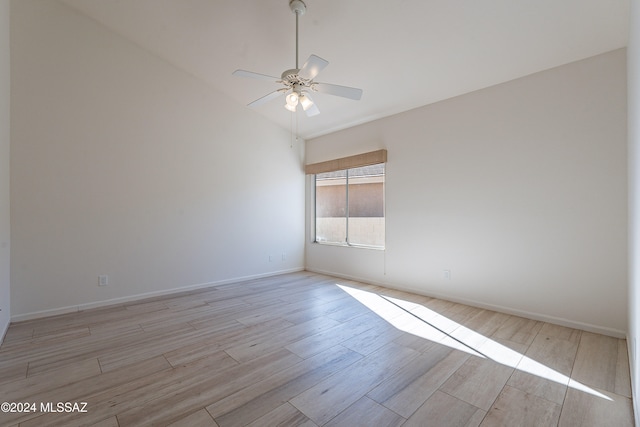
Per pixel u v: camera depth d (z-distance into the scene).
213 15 3.14
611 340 2.58
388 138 4.44
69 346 2.52
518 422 1.60
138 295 3.86
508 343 2.55
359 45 3.11
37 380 2.01
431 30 2.74
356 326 2.95
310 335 2.74
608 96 2.65
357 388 1.91
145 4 3.17
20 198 3.09
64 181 3.34
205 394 1.85
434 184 3.89
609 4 2.20
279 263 5.41
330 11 2.76
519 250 3.18
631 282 2.24
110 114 3.63
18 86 3.08
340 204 5.37
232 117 4.74
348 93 2.74
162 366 2.19
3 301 2.71
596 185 2.72
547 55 2.80
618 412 1.68
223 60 3.88
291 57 3.56
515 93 3.19
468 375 2.06
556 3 2.26
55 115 3.29
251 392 1.87
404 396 1.83
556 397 1.82
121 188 3.72
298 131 5.53
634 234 2.01
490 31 2.63
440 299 3.84
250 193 4.99
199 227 4.40
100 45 3.56
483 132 3.43
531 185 3.08
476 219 3.50
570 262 2.87
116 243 3.69
